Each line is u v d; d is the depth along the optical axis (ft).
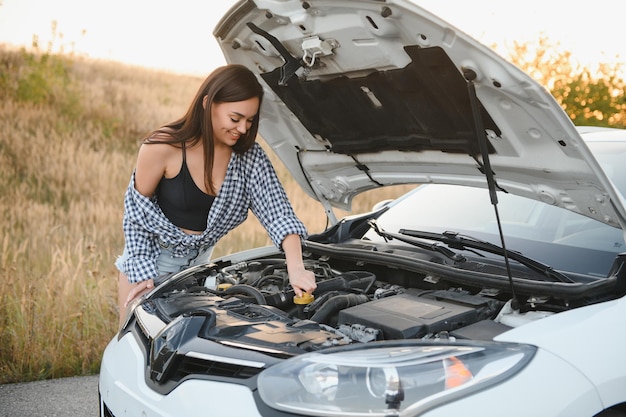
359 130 10.05
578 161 7.63
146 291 9.57
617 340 6.80
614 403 6.48
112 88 27.04
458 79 7.80
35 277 16.97
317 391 6.09
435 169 9.94
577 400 6.25
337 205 12.29
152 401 6.97
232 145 9.15
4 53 24.95
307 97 9.96
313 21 8.38
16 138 23.61
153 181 9.36
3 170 22.81
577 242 9.21
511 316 7.63
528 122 7.73
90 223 21.33
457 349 6.51
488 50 7.02
